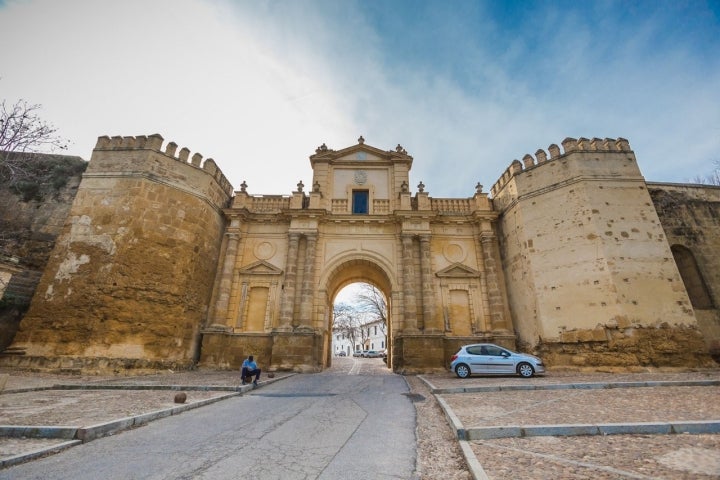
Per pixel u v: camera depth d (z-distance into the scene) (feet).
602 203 58.08
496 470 13.84
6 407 26.12
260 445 18.37
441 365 60.95
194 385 37.88
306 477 14.07
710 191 66.80
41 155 69.31
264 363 64.13
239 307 68.64
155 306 55.93
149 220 58.39
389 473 14.52
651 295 52.39
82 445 18.51
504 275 71.51
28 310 52.06
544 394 31.60
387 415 25.63
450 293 70.13
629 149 62.34
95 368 47.93
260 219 75.61
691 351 49.24
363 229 74.54
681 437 17.52
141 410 25.38
